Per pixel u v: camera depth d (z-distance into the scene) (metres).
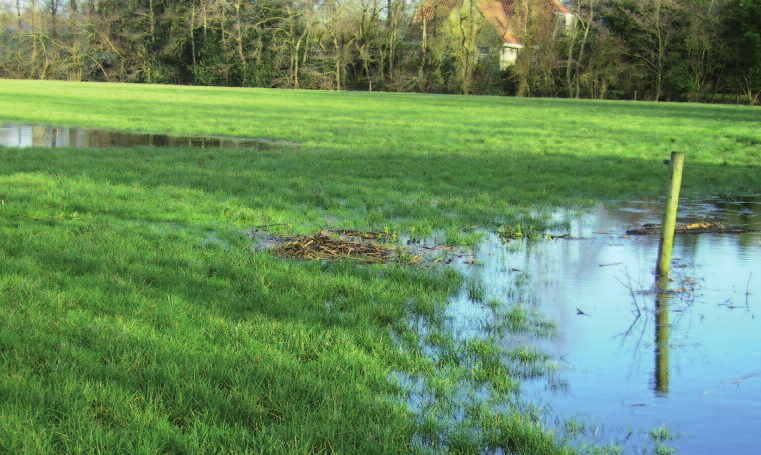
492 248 9.34
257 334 5.81
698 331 6.37
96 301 6.44
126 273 7.42
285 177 14.70
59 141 22.36
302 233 9.70
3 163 15.69
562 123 33.53
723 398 5.00
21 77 91.00
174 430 4.23
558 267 8.48
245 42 85.00
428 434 4.37
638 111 46.31
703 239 10.15
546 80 75.25
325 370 5.15
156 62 88.00
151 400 4.55
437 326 6.33
